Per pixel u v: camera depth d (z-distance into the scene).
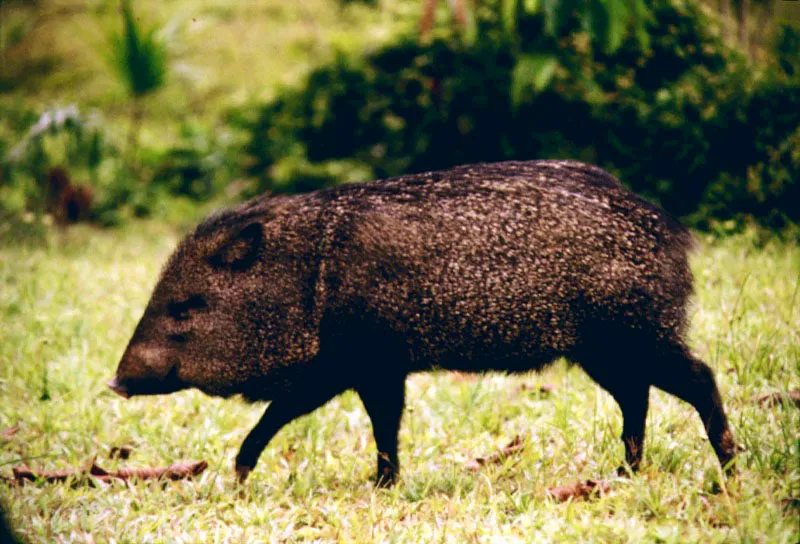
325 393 7.61
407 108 18.62
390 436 7.60
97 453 8.82
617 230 7.03
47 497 7.65
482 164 7.56
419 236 7.15
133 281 14.18
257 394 7.78
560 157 15.91
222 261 7.55
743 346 9.33
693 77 15.84
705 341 9.84
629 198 7.19
